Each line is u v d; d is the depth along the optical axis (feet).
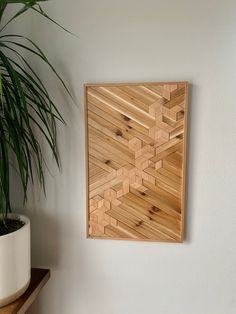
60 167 4.09
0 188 3.42
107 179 3.97
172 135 3.79
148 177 3.90
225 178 3.83
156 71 3.78
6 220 3.80
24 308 3.43
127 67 3.83
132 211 3.98
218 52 3.67
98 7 3.79
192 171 3.87
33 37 3.94
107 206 4.01
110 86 3.81
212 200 3.89
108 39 3.82
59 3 3.84
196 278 4.03
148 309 4.17
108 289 4.22
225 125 3.76
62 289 4.31
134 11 3.75
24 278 3.56
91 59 3.87
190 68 3.73
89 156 3.96
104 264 4.18
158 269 4.09
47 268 4.29
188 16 3.67
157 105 3.76
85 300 4.28
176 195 3.87
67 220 4.18
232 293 3.98
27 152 3.75
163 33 3.73
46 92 3.80
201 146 3.82
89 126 3.91
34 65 3.97
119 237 4.04
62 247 4.24
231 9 3.60
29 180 4.16
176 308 4.11
